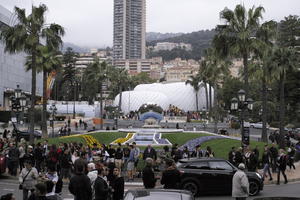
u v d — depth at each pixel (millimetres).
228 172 18562
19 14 39312
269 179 24109
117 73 117125
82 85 141750
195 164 18656
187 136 45781
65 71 143625
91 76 80438
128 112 137875
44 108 47375
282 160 23156
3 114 80938
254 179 18812
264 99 43844
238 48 36500
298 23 81750
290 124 77500
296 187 21859
